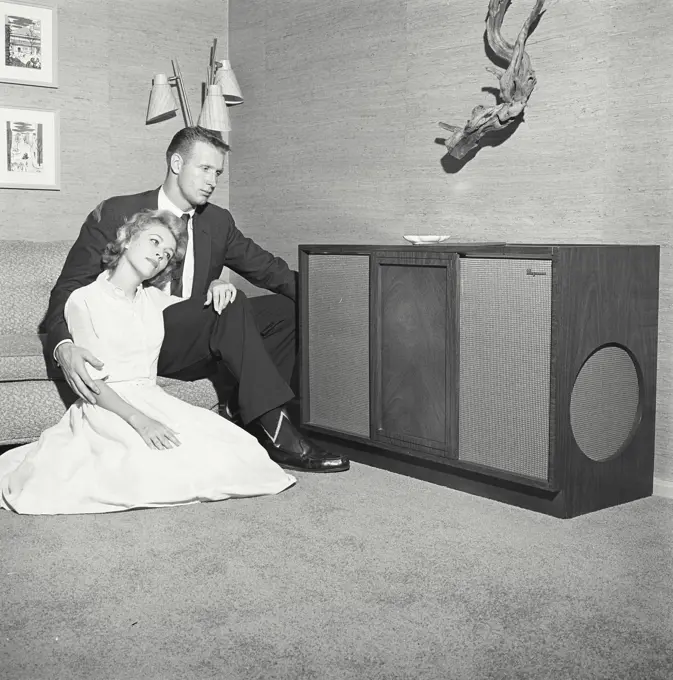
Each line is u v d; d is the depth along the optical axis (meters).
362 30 3.63
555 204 2.96
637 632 1.69
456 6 3.25
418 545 2.19
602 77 2.80
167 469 2.53
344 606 1.81
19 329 3.38
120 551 2.15
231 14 4.35
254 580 1.95
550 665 1.55
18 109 3.84
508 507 2.54
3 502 2.53
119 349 2.68
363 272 2.96
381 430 2.92
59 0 3.91
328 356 3.13
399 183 3.52
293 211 4.05
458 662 1.56
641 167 2.72
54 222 3.98
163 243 2.71
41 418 2.93
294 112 4.00
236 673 1.52
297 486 2.75
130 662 1.56
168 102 4.01
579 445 2.48
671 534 2.29
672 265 2.65
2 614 1.77
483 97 3.18
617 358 2.57
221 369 3.24
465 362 2.63
